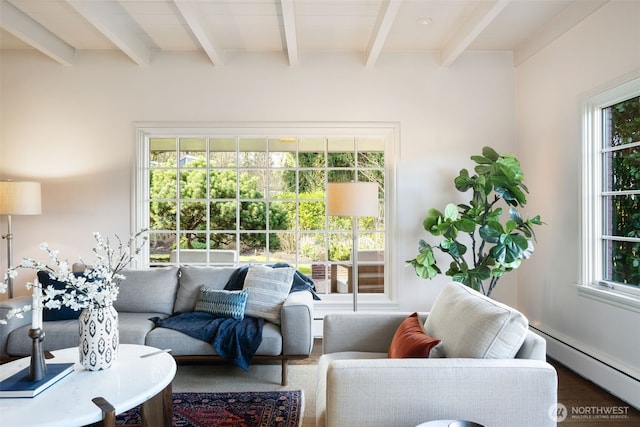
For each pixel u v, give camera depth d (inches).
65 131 164.4
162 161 172.4
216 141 172.4
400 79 166.2
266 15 136.6
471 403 60.3
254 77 165.5
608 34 115.4
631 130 113.4
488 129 166.9
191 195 172.2
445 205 165.9
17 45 160.7
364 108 166.1
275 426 93.8
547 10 133.8
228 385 117.5
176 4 119.5
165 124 165.5
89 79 164.7
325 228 172.2
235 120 165.6
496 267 140.0
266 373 126.8
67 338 115.0
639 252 109.8
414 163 166.1
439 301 85.8
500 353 64.6
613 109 120.5
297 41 157.4
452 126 166.9
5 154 164.1
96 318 81.8
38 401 68.1
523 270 162.2
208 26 143.3
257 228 172.2
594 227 124.5
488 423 60.4
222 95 165.5
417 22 141.3
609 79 115.3
